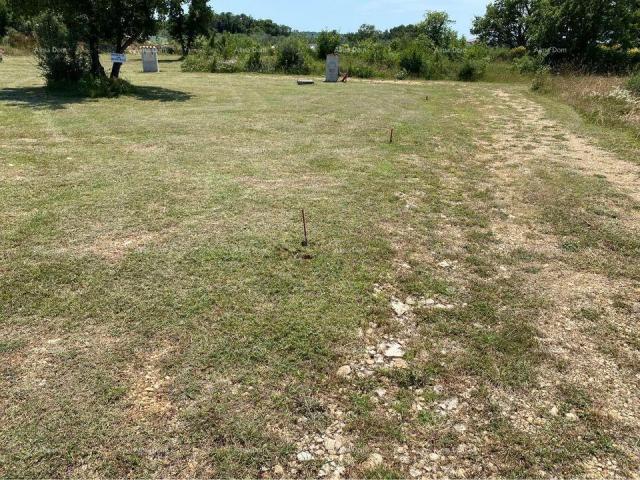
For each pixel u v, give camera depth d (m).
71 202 5.23
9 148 7.35
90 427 2.45
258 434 2.45
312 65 26.59
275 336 3.18
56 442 2.36
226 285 3.75
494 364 3.01
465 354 3.10
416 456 2.38
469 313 3.54
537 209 5.64
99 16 13.87
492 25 42.81
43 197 5.36
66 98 12.61
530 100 15.91
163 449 2.35
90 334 3.14
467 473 2.30
